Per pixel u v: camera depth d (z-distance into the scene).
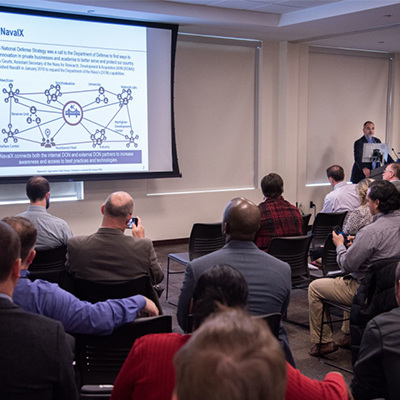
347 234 4.03
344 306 3.51
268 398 0.59
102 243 2.73
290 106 8.28
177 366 0.61
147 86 6.75
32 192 3.65
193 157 7.74
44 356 1.26
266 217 4.00
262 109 8.19
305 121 8.64
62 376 1.28
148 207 7.35
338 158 9.30
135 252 2.75
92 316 1.98
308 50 8.56
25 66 6.00
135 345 1.35
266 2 6.27
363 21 6.65
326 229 4.99
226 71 7.86
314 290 3.62
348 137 9.38
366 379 1.88
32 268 3.51
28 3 5.68
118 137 6.65
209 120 7.82
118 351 2.16
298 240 3.89
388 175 5.13
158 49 6.75
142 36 6.63
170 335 1.35
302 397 1.31
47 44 6.09
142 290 2.79
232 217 2.26
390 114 9.83
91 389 2.17
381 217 3.26
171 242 7.58
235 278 1.48
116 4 5.88
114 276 2.72
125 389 1.34
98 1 5.77
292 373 1.34
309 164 8.97
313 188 8.91
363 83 9.44
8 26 5.85
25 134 6.09
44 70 6.11
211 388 0.58
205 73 7.68
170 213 7.54
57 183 6.75
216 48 7.73
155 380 1.29
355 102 9.38
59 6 5.81
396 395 1.78
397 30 7.30
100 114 6.51
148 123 6.83
